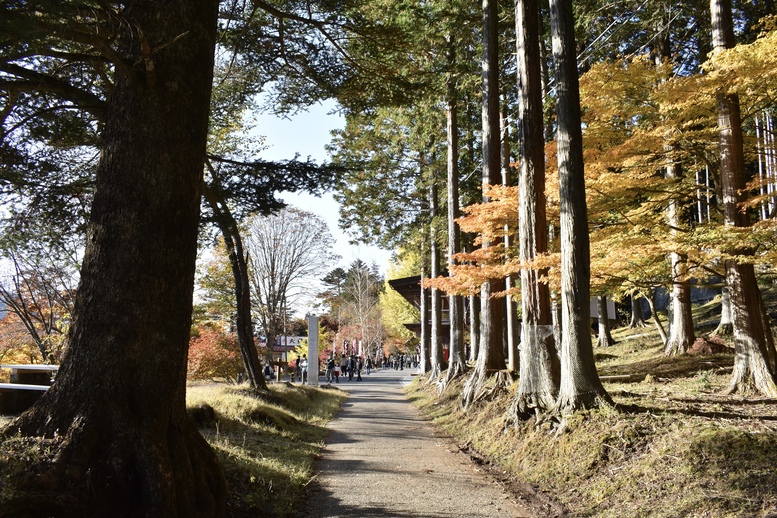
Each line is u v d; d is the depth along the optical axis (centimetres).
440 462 949
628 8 1647
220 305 3095
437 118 2178
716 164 1314
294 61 1054
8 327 2352
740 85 1021
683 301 1778
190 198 522
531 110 1102
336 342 6412
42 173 873
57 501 398
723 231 1003
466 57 1869
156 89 507
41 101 794
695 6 1580
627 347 2267
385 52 1005
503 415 1080
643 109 1159
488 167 1561
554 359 1005
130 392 476
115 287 482
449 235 2073
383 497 700
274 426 1147
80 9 526
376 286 7306
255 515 571
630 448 716
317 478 802
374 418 1623
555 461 786
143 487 445
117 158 502
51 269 2102
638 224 1192
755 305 1088
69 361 479
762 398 991
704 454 622
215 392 1359
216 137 1725
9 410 1048
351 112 1160
